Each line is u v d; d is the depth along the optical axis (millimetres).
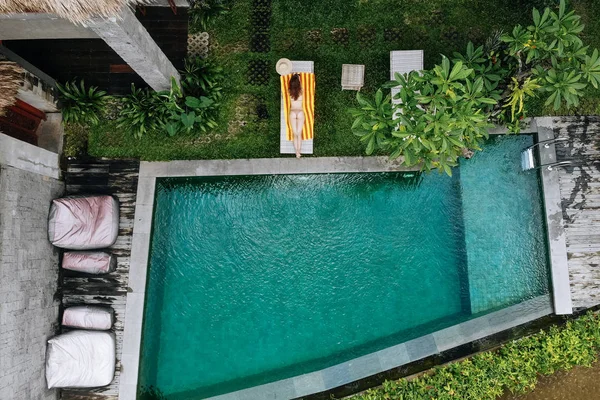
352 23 11203
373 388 10539
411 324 11102
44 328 10242
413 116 8773
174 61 11133
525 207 11109
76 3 6777
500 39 9227
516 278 11047
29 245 9719
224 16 11195
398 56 10609
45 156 10188
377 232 11336
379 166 10977
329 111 11031
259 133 11008
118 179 11023
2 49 9344
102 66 11148
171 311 11188
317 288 11289
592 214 10836
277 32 11211
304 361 11055
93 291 10875
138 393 10883
